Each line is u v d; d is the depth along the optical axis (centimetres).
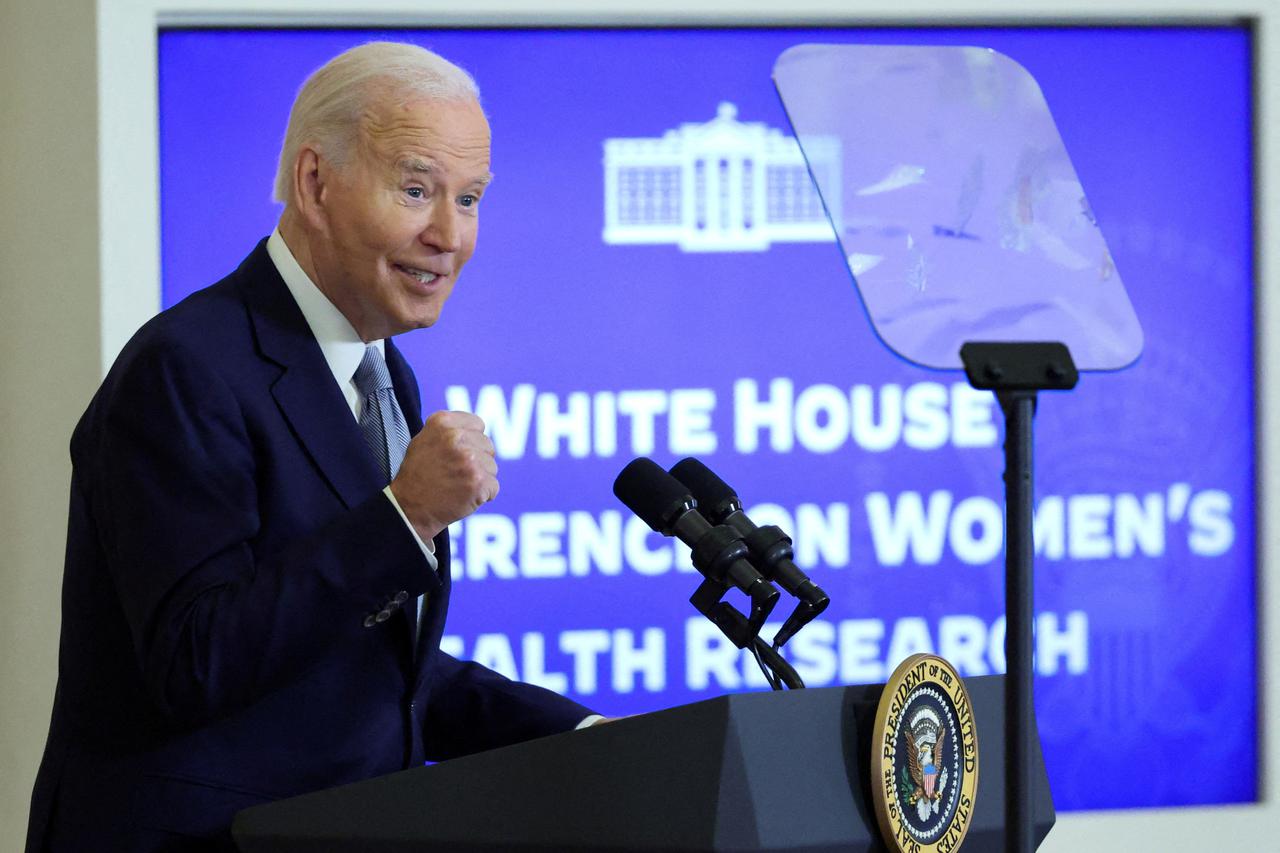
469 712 570
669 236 1193
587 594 1180
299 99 518
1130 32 1241
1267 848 1230
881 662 1209
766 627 1202
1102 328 419
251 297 512
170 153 1143
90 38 1108
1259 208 1245
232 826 405
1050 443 1240
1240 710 1250
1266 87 1234
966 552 1216
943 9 1198
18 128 1112
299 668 450
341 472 497
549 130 1183
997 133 435
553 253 1184
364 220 499
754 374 1199
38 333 1111
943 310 409
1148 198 1247
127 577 462
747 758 355
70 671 500
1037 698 1238
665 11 1171
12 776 1104
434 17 1164
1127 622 1243
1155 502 1246
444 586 523
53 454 1110
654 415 1191
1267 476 1242
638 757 365
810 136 423
